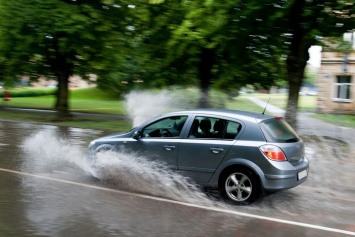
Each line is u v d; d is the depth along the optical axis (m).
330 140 12.92
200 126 7.08
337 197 7.33
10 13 19.08
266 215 6.02
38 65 23.27
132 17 20.44
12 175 8.19
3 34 19.78
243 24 12.87
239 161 6.52
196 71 21.28
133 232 5.08
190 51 16.67
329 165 9.98
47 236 4.87
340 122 21.36
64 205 6.18
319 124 21.05
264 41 14.34
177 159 7.09
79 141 13.79
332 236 5.14
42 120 21.27
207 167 6.80
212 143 6.81
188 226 5.36
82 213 5.80
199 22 13.34
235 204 6.54
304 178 6.89
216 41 13.62
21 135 15.04
